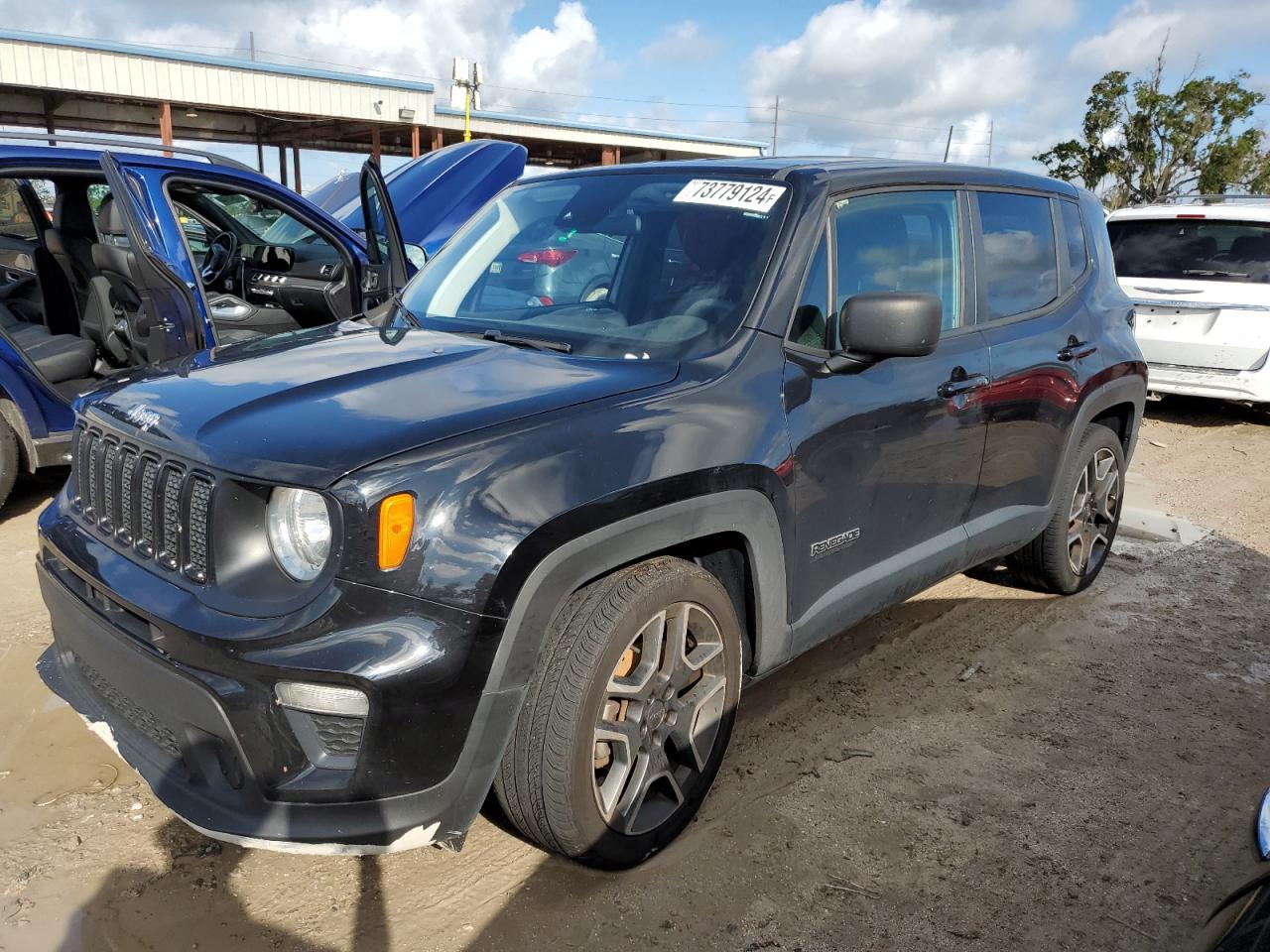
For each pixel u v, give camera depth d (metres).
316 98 21.48
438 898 2.41
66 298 5.25
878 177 3.25
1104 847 2.73
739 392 2.61
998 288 3.72
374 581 1.97
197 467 2.14
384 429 2.13
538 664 2.16
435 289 3.44
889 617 4.29
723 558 2.75
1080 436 4.11
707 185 3.18
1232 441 8.01
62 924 2.26
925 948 2.32
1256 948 1.45
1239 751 3.26
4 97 19.80
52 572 2.56
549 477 2.15
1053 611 4.40
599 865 2.46
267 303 5.65
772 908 2.43
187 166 4.67
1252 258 8.04
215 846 2.56
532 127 25.09
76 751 2.95
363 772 2.00
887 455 3.04
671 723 2.57
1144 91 29.19
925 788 2.98
